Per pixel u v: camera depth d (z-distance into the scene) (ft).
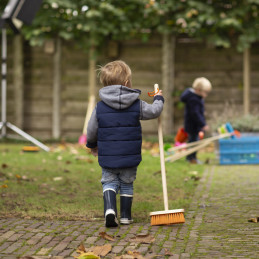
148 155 27.45
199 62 35.09
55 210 13.83
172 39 34.76
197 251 10.03
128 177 12.53
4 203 14.64
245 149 24.26
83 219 12.91
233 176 20.04
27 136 28.94
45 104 37.09
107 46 36.04
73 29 34.73
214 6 33.71
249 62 33.88
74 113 36.76
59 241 10.80
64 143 33.94
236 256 9.67
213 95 35.04
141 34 35.01
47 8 34.58
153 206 14.46
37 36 34.55
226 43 33.04
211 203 14.78
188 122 24.95
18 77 36.50
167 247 10.35
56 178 19.08
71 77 36.65
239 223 12.30
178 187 17.52
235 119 26.94
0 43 36.96
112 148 12.26
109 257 9.73
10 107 37.37
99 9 33.76
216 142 25.25
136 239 10.81
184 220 12.02
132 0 33.53
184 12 33.55
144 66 35.81
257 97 34.42
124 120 12.29
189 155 24.85
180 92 34.94
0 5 36.29
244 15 33.06
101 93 12.48
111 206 12.03
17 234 11.27
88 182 18.49
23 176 19.15
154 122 35.22
